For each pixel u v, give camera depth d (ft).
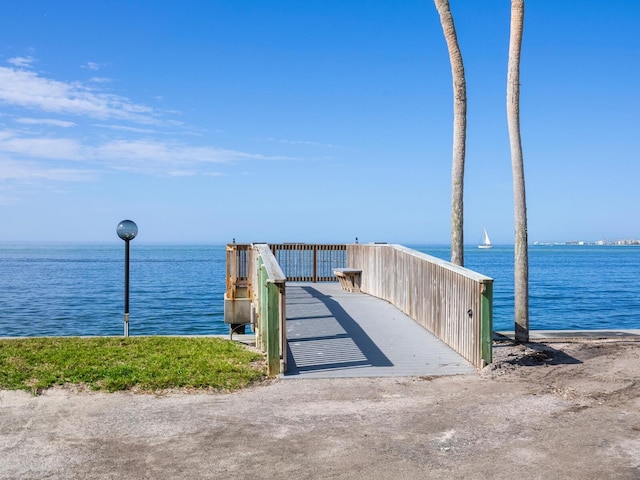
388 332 34.58
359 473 15.47
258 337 32.96
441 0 34.99
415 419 20.04
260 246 36.32
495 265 273.13
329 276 58.90
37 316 81.41
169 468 15.78
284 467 15.87
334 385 24.62
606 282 156.04
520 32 32.65
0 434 18.44
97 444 17.62
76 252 591.78
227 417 20.27
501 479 15.05
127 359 28.12
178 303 98.73
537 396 22.81
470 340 28.53
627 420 19.76
